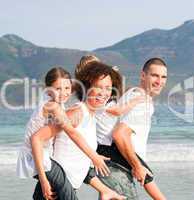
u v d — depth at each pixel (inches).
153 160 658.8
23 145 176.1
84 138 174.4
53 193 172.1
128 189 196.2
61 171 172.2
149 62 203.2
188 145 849.5
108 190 184.9
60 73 176.9
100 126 197.3
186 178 487.8
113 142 195.8
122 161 195.6
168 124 1620.3
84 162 176.4
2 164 623.2
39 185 175.8
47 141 171.9
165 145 853.2
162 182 460.8
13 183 461.1
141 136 195.8
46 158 170.7
